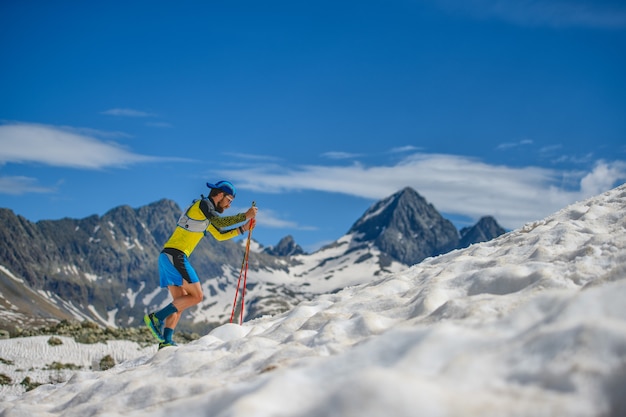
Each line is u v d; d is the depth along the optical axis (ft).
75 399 21.99
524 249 28.25
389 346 14.11
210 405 14.29
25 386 73.51
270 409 11.55
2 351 88.33
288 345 21.13
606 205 34.83
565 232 28.07
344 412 9.81
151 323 34.76
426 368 12.80
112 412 18.03
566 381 10.84
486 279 22.54
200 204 35.29
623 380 10.59
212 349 24.11
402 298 25.58
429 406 9.68
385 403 9.67
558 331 12.03
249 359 20.57
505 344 12.84
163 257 35.22
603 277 17.87
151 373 22.08
